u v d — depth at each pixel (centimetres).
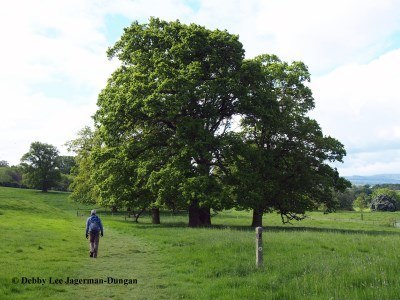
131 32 3769
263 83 3756
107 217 6006
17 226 2761
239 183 3300
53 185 11981
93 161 3706
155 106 3098
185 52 3400
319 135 3928
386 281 942
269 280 1054
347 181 3928
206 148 3183
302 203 3781
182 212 7238
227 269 1283
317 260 1276
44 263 1441
